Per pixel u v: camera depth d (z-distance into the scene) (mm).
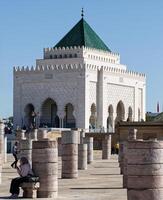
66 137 36188
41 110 131250
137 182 16672
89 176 37625
